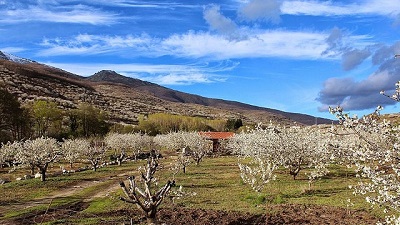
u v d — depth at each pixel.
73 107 148.38
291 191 27.06
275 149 33.44
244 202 23.61
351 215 18.59
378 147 10.20
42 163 39.50
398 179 10.91
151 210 14.97
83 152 53.62
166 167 50.44
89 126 98.81
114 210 21.83
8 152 46.12
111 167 53.50
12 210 23.94
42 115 91.00
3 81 160.25
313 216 18.78
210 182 33.94
